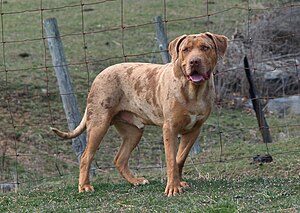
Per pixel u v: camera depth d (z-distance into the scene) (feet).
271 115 59.67
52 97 60.18
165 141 30.50
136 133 33.78
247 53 61.72
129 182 33.81
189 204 27.37
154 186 32.19
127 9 88.07
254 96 48.39
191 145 31.86
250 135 54.49
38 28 80.64
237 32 63.72
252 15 69.77
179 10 85.25
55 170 47.88
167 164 30.30
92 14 86.43
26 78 63.87
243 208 26.17
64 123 55.57
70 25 82.53
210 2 82.58
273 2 68.90
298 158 39.58
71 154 50.88
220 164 40.47
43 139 52.70
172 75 30.32
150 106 31.65
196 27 78.48
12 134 53.01
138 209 27.40
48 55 71.15
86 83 64.08
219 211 25.66
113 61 70.28
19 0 92.73
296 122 56.08
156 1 90.22
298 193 29.01
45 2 91.61
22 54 70.90
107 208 28.27
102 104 32.48
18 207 30.45
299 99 60.64
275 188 29.91
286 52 63.57
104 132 32.63
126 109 32.71
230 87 62.08
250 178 34.09
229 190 30.09
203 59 29.17
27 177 45.73
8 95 57.93
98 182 37.06
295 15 64.18
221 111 60.08
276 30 63.57
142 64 32.58
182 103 30.07
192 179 34.22
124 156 34.06
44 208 29.43
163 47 44.45
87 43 76.18
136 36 77.71
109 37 78.07
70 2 91.30
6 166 47.75
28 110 57.57
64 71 41.86
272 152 42.52
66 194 32.17
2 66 67.36
